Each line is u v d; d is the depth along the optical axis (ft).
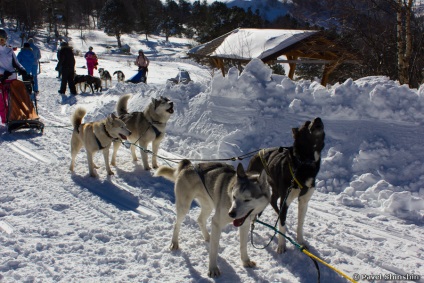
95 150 22.40
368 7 39.60
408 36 36.47
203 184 14.10
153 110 23.79
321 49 44.19
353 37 42.88
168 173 15.99
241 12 114.01
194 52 53.47
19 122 30.37
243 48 45.80
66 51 51.70
